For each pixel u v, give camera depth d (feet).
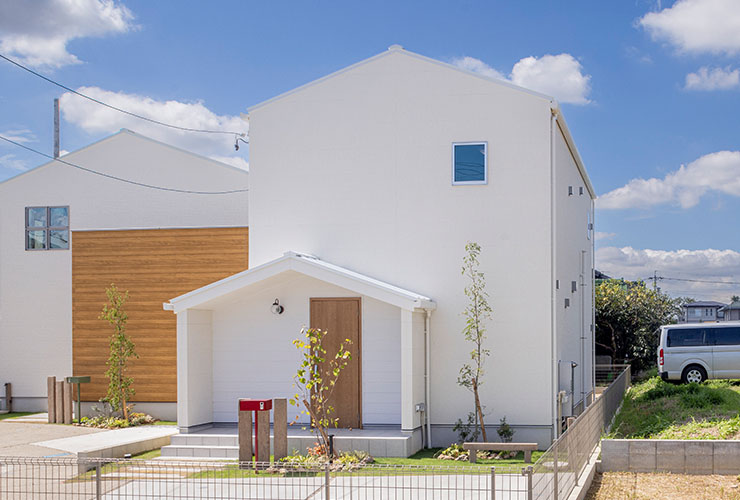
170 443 45.19
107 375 53.47
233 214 61.82
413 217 47.24
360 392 45.55
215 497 27.86
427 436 44.75
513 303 45.34
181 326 45.21
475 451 36.91
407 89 47.83
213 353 48.06
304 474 34.65
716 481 31.45
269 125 49.83
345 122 48.70
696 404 48.47
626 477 32.63
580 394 59.00
